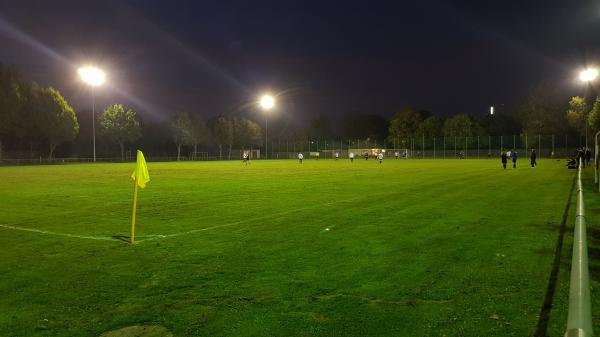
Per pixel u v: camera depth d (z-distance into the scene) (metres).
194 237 10.48
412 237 10.04
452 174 32.41
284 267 7.79
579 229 5.53
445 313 5.64
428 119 99.75
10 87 69.69
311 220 12.55
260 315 5.69
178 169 46.25
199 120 94.44
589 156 45.31
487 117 101.31
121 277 7.38
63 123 73.75
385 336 5.04
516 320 5.39
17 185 26.14
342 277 7.16
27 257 8.75
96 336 5.21
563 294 6.19
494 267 7.55
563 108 89.75
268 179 29.58
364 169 42.50
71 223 12.68
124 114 82.25
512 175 30.42
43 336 5.23
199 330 5.30
